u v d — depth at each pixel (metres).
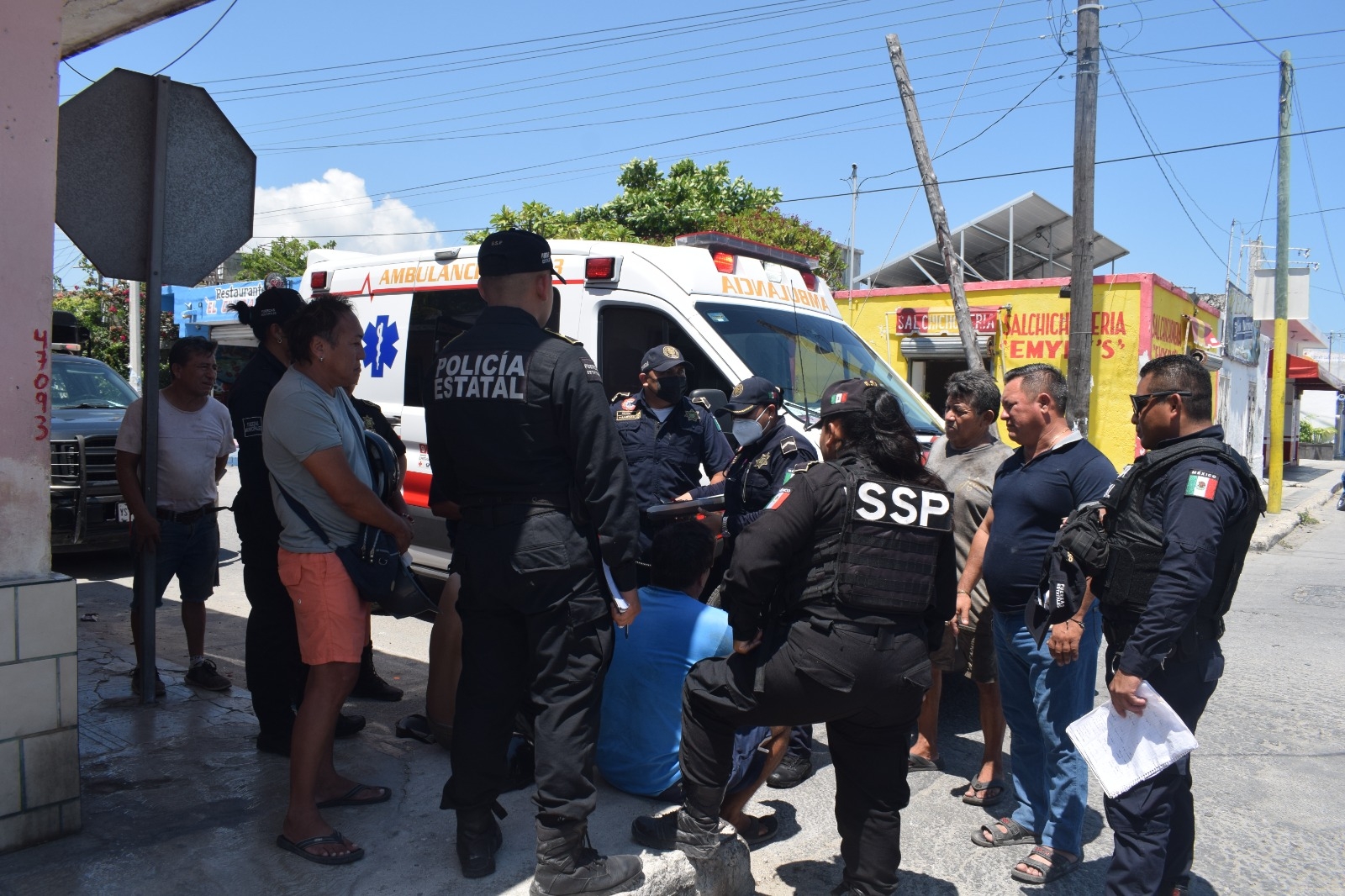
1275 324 16.34
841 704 2.86
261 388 3.81
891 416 2.96
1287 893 3.54
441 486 3.22
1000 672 3.77
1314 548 12.59
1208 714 5.57
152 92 4.43
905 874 3.61
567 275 5.74
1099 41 11.96
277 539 3.73
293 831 3.06
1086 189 12.07
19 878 2.84
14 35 2.90
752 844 3.73
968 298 15.69
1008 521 3.60
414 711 4.65
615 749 3.65
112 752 3.84
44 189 2.98
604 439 2.83
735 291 5.90
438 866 3.04
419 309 6.75
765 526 2.86
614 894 2.88
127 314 21.42
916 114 11.97
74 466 7.77
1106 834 4.01
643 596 3.71
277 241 29.67
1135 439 14.38
